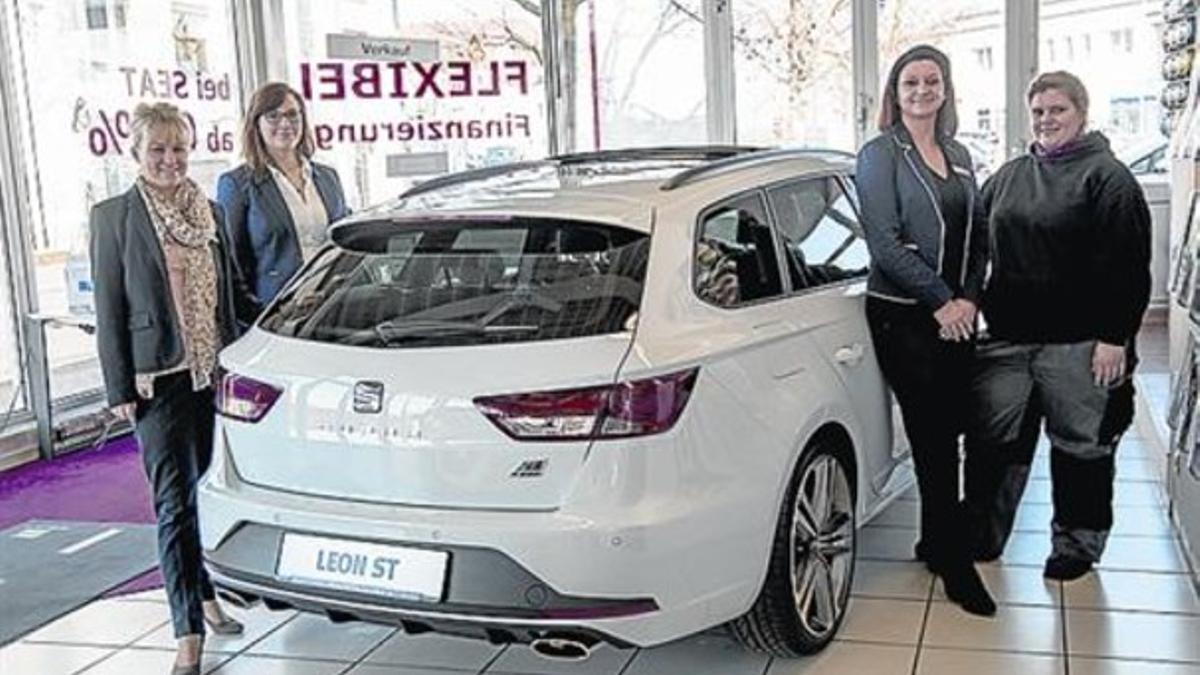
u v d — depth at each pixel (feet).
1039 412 12.93
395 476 9.25
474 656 11.43
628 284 9.51
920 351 11.95
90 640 12.33
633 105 26.21
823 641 11.16
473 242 10.09
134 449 20.53
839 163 13.23
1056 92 11.88
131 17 22.41
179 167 10.90
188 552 11.19
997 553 13.47
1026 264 12.32
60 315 20.10
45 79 20.61
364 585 9.22
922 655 11.06
